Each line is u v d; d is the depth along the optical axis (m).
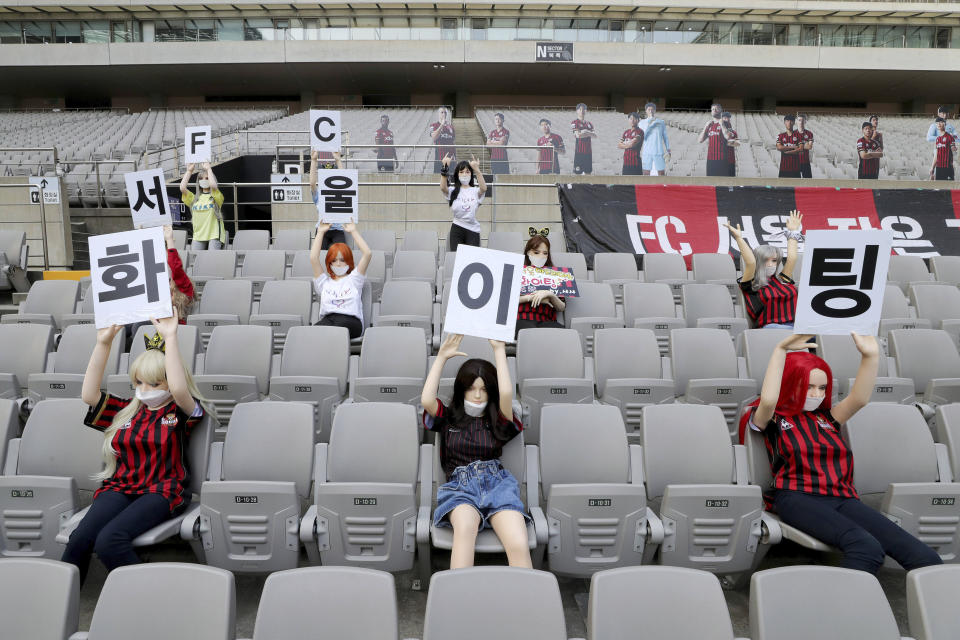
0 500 3.12
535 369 4.80
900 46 24.75
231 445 3.45
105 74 25.28
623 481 3.47
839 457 3.30
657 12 23.98
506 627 2.05
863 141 13.94
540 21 23.98
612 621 2.07
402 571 3.34
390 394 4.23
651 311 6.20
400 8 23.61
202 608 2.08
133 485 3.16
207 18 23.88
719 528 3.08
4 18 23.83
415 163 14.23
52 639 2.08
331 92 27.95
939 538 3.19
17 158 16.02
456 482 3.17
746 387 4.25
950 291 6.45
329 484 3.00
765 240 9.14
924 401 4.63
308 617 2.07
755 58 24.25
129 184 5.82
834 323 3.16
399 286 6.28
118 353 4.88
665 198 9.26
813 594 2.16
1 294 8.30
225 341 4.78
